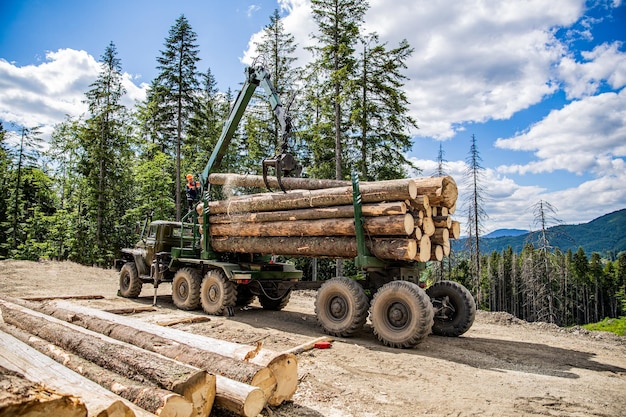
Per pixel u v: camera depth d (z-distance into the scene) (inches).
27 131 1341.0
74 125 1299.2
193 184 470.6
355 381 204.4
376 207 285.9
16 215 1267.2
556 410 171.3
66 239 1200.8
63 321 255.9
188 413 135.0
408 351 265.0
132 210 1152.8
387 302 279.9
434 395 186.7
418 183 290.7
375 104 808.3
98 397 121.4
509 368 233.1
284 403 173.2
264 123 909.8
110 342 184.9
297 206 343.9
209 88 1599.4
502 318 395.5
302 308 451.2
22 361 150.3
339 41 785.6
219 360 166.6
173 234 465.7
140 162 1283.2
